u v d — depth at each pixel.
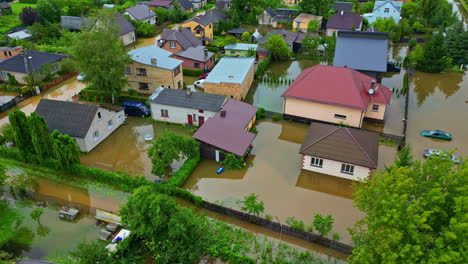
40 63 59.62
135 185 34.84
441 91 56.75
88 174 36.41
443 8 86.06
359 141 35.94
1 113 50.16
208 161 39.19
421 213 19.84
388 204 19.66
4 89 56.91
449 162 20.72
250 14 99.00
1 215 31.98
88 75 47.75
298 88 46.41
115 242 27.69
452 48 66.06
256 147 42.22
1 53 65.75
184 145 36.69
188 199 32.91
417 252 18.03
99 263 24.61
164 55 57.12
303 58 72.25
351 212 32.16
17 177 36.31
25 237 29.64
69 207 32.22
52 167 37.72
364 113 44.75
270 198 34.06
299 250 28.17
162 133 45.34
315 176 36.91
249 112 44.38
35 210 30.02
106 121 43.66
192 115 45.53
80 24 84.88
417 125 46.41
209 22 83.69
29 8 88.19
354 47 56.66
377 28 81.31
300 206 32.97
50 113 41.62
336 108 44.41
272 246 28.48
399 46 79.19
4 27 89.38
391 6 87.81
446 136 42.72
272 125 47.19
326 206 32.97
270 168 38.38
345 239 29.20
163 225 24.41
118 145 42.97
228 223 30.88
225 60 59.69
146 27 85.56
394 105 51.56
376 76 54.81
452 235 17.17
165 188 33.47
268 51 69.38
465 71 64.75
